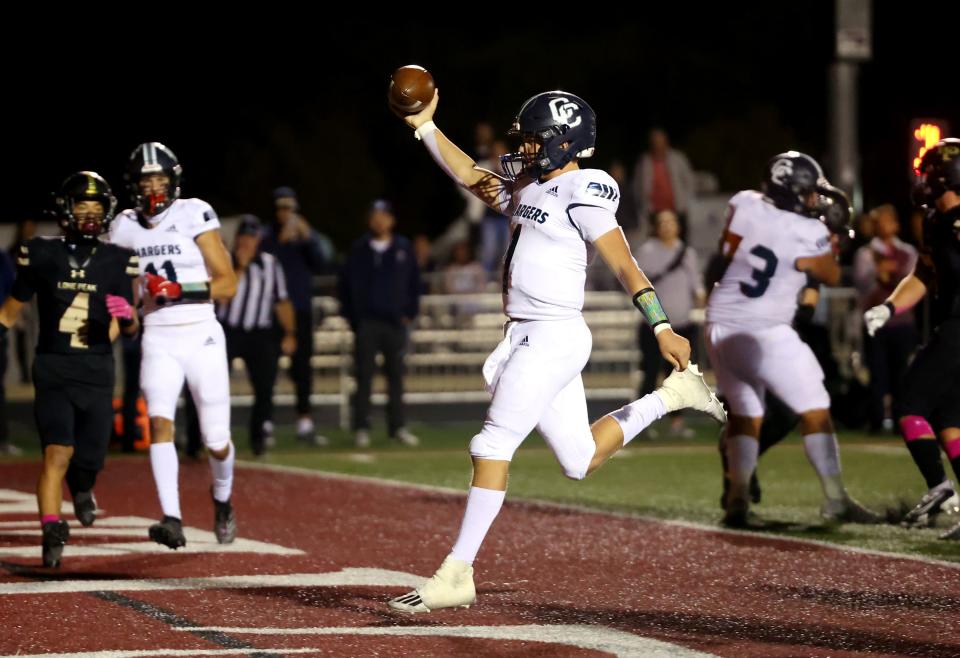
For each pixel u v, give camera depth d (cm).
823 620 2088
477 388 6134
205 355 2691
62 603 2216
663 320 2073
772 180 2933
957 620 2083
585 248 2114
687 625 2059
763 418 3203
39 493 2531
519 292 2108
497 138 12100
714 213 7456
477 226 7781
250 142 11856
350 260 4956
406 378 6084
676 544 2755
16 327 6906
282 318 4609
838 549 2678
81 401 2592
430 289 6294
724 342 2980
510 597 2264
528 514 3170
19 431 5631
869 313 2866
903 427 2919
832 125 5647
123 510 3338
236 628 2044
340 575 2452
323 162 11812
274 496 3538
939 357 2848
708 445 4856
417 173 12200
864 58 5578
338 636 1992
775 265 2933
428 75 2230
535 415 2088
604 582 2384
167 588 2334
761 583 2364
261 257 4541
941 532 2902
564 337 2095
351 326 4991
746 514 3000
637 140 12100
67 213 2573
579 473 2181
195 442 4488
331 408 6234
